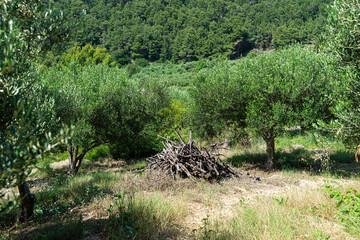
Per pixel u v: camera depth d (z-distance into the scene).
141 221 4.11
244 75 10.26
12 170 1.80
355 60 5.00
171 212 4.68
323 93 8.16
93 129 10.58
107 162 16.17
